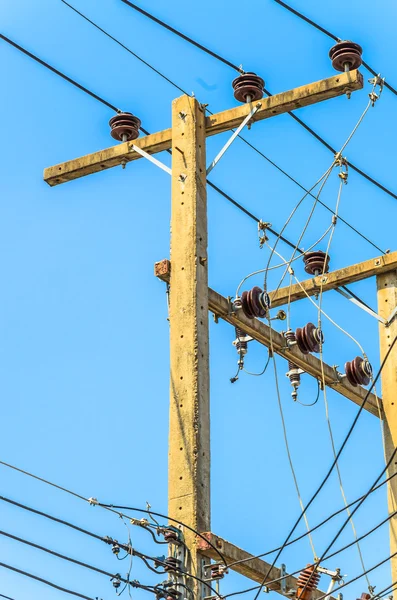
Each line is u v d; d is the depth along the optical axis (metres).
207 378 23.31
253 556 22.59
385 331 29.73
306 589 23.36
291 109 25.42
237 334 27.62
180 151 25.31
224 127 25.73
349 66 25.31
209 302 25.73
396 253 29.83
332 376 28.59
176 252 24.34
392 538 27.78
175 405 23.02
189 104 25.72
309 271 30.44
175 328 23.62
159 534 21.98
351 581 23.12
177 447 22.67
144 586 21.59
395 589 25.52
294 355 27.78
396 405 29.03
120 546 21.52
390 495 28.28
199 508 22.16
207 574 21.88
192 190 24.81
